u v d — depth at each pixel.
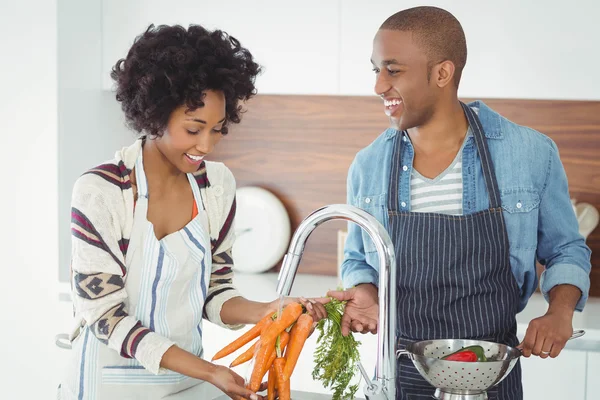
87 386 1.75
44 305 2.97
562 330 1.75
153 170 1.76
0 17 2.92
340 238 3.21
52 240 2.95
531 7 2.71
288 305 1.61
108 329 1.65
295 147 3.43
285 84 2.95
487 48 2.76
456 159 1.93
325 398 1.72
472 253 1.87
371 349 2.72
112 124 3.18
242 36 2.96
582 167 3.13
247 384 1.55
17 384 3.03
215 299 1.88
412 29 1.82
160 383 1.75
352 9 2.86
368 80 2.87
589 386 2.57
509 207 1.89
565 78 2.71
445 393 1.53
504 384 1.85
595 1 2.66
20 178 2.96
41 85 2.91
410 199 1.95
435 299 1.89
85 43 3.00
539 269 3.12
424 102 1.86
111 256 1.68
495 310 1.87
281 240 3.36
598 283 3.10
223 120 1.68
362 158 2.03
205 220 1.83
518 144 1.92
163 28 1.64
